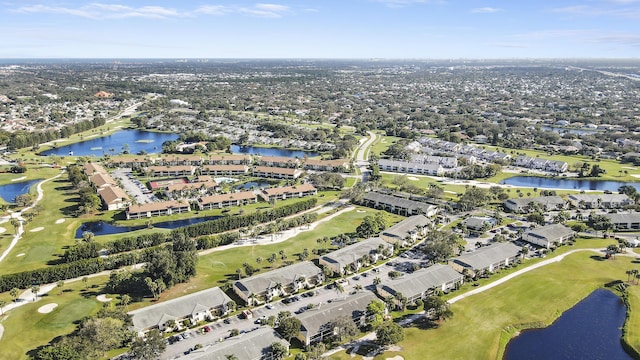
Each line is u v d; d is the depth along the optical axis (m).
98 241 178.88
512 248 169.62
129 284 141.12
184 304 128.25
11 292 133.12
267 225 198.25
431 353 113.81
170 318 122.38
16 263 160.12
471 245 181.00
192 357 103.69
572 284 150.38
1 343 114.25
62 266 149.88
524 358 114.38
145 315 122.25
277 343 109.12
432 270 148.38
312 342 117.75
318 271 151.50
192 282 149.50
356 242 181.75
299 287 146.12
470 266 155.12
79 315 127.38
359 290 144.38
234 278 152.62
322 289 146.38
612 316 133.38
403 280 141.50
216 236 181.25
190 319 126.44
